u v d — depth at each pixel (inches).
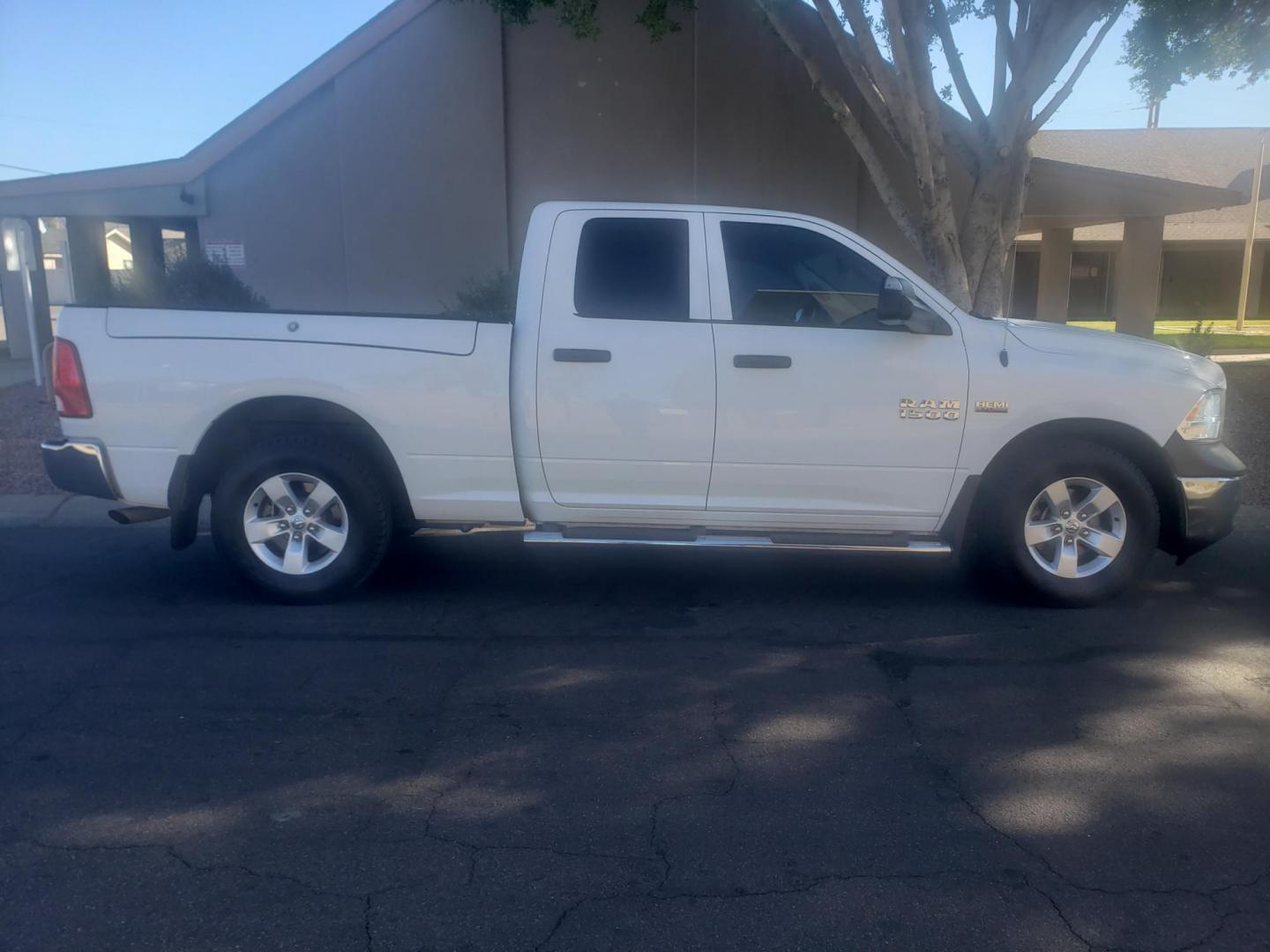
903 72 377.4
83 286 665.6
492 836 151.7
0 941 127.0
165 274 537.6
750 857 146.7
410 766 172.9
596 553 305.1
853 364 239.6
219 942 127.2
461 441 243.3
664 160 573.3
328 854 146.3
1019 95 397.4
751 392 239.3
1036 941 128.7
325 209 574.9
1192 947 128.0
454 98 566.3
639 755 177.2
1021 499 243.6
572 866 144.0
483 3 517.7
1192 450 245.3
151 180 565.9
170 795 162.7
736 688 205.6
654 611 252.5
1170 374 244.5
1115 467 242.5
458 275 579.5
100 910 133.3
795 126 570.3
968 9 466.6
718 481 244.4
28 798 161.5
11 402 544.4
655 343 239.3
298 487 253.0
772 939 129.0
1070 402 241.3
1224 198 546.0
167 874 141.1
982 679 210.7
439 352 240.7
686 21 562.3
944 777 169.9
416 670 214.1
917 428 241.1
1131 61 493.0
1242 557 301.3
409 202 574.2
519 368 240.5
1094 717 193.2
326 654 222.5
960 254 410.0
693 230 244.5
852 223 577.9
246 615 247.0
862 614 250.8
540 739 183.3
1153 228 599.8
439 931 129.9
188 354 240.7
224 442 249.1
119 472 244.5
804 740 183.5
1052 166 554.3
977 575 280.2
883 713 194.4
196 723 188.5
